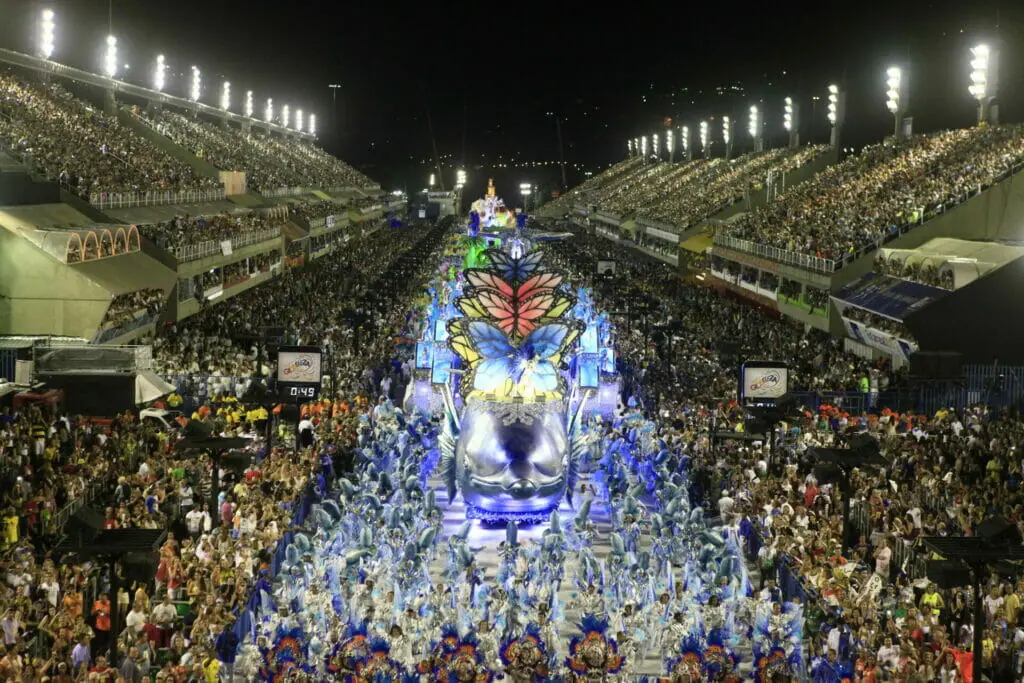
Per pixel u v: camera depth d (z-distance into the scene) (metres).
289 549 28.69
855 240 72.19
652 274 118.69
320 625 25.45
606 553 33.78
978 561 22.38
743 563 30.94
